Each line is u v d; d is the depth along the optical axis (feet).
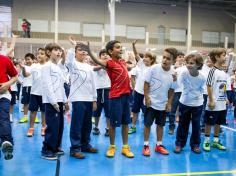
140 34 70.74
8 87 10.11
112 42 12.41
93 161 11.89
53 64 12.04
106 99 16.19
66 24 66.69
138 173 10.60
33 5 65.00
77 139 12.47
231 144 15.40
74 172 10.51
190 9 68.03
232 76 26.18
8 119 10.06
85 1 67.56
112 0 42.50
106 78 16.26
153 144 14.96
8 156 9.50
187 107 13.46
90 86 12.63
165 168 11.25
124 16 69.82
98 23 68.39
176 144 13.76
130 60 20.18
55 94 11.82
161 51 63.10
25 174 10.20
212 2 70.95
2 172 10.37
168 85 12.94
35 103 15.89
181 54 18.56
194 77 13.02
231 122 22.72
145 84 13.03
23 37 60.29
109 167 11.18
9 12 63.57
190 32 72.43
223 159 12.63
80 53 12.70
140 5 70.54
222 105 13.83
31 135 15.92
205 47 68.64
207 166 11.62
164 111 13.24
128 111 12.76
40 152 12.99
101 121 21.62
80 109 12.32
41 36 65.57
